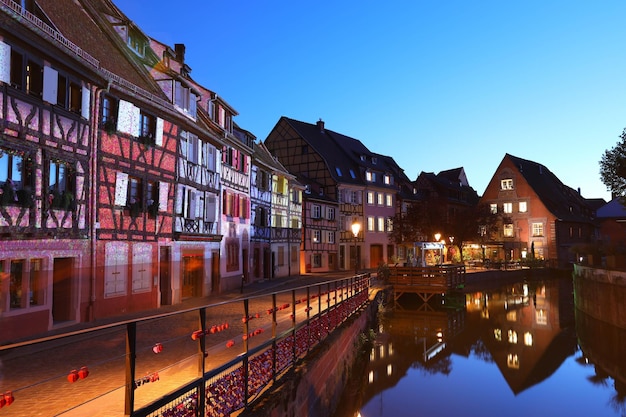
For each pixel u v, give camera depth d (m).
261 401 6.65
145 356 8.63
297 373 8.16
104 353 8.43
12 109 11.16
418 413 12.16
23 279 11.48
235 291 23.77
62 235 12.73
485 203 53.28
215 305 5.64
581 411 12.62
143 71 18.53
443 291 27.28
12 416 5.36
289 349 8.62
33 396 6.08
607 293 21.05
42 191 12.05
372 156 51.50
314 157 44.91
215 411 5.58
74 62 13.04
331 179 43.88
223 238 23.72
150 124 16.97
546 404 13.01
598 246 27.19
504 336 21.53
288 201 36.16
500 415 12.23
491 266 46.41
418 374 15.60
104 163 14.48
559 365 16.81
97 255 14.11
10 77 11.15
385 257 48.69
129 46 19.08
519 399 13.41
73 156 13.20
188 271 20.34
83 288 13.55
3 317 10.83
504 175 58.22
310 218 40.50
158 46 20.94
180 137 18.81
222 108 24.78
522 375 15.59
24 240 11.46
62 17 14.91
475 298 34.31
